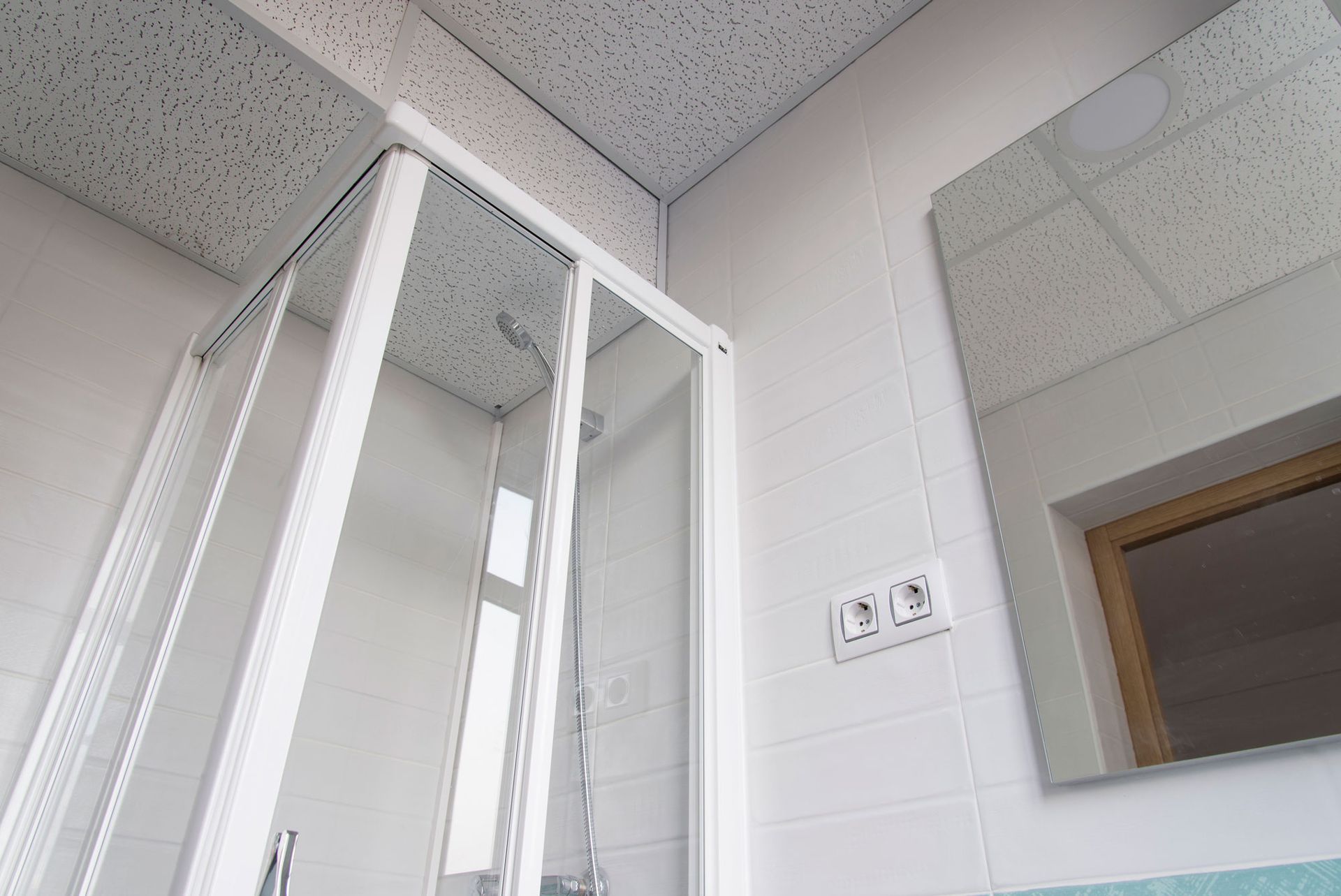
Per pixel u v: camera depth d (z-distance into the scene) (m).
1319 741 0.77
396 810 0.88
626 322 1.42
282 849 0.77
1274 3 1.10
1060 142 1.23
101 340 1.49
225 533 1.05
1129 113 1.18
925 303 1.31
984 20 1.49
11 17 1.28
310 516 0.91
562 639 1.09
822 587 1.23
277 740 0.81
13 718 1.18
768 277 1.62
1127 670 0.91
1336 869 0.73
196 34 1.31
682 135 1.88
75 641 1.24
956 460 1.16
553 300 1.33
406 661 0.96
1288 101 1.04
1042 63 1.36
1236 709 0.83
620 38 1.70
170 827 0.81
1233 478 0.91
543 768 1.00
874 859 1.01
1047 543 1.02
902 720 1.06
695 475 1.41
